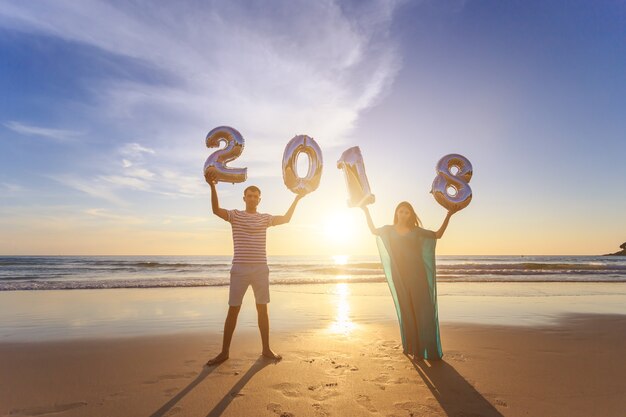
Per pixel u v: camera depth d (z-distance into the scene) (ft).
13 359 14.28
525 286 50.67
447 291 43.50
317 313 25.66
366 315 24.95
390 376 12.07
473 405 9.92
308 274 86.48
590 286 51.34
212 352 15.14
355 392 10.69
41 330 19.94
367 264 147.33
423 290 14.15
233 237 14.33
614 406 9.97
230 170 13.87
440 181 14.29
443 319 23.57
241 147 14.21
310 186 14.80
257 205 14.64
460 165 14.78
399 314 14.92
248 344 16.38
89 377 12.14
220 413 9.34
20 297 35.55
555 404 10.07
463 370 12.81
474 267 106.01
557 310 28.17
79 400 10.24
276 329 19.88
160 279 62.08
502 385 11.44
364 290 43.42
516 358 14.52
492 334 18.98
